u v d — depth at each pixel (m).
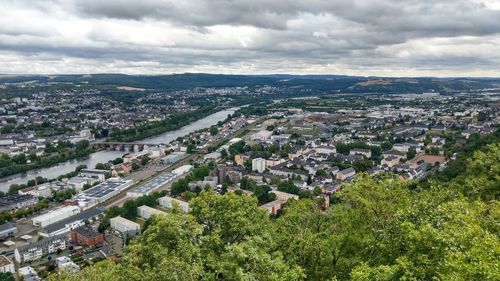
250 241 72.56
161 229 75.12
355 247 82.25
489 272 46.94
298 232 89.00
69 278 78.81
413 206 74.81
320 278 80.81
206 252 76.19
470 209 73.31
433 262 56.38
